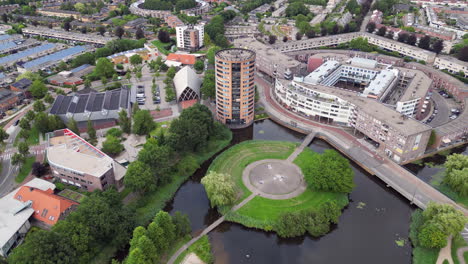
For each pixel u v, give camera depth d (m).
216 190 181.88
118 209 165.25
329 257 162.12
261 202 190.12
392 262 159.25
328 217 176.12
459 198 190.25
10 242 154.75
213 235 173.88
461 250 159.12
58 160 196.88
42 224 167.88
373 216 185.50
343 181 188.25
